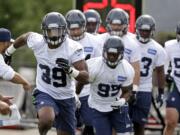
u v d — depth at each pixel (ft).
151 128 100.53
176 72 83.71
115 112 75.25
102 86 74.79
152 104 101.86
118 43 73.56
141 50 86.94
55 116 71.67
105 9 96.32
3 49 71.87
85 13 86.63
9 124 70.13
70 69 69.62
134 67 83.05
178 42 84.64
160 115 96.99
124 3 96.27
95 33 86.63
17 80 71.10
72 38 82.89
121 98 75.15
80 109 82.69
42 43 70.74
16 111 70.28
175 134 97.60
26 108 108.88
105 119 75.25
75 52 70.54
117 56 73.46
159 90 88.02
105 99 75.10
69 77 71.20
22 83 71.26
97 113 75.31
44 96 71.15
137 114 87.40
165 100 90.48
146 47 86.89
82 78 70.18
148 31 86.17
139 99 86.94
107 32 85.46
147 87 87.15
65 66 69.51
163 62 86.99
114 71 74.43
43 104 70.54
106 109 75.15
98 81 74.64
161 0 101.35
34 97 71.92
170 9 101.40
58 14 70.23
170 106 82.84
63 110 72.43
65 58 70.44
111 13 83.71
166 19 101.55
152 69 87.25
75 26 81.92
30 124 107.76
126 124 75.51
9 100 70.38
